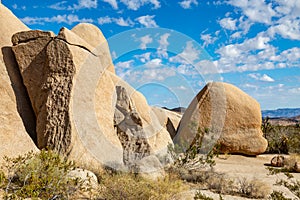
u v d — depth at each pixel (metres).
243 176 9.59
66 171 5.49
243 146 14.54
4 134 7.05
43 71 8.51
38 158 5.67
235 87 16.12
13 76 8.55
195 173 8.91
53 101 8.09
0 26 9.48
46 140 7.78
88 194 5.80
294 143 16.97
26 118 8.26
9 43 9.23
